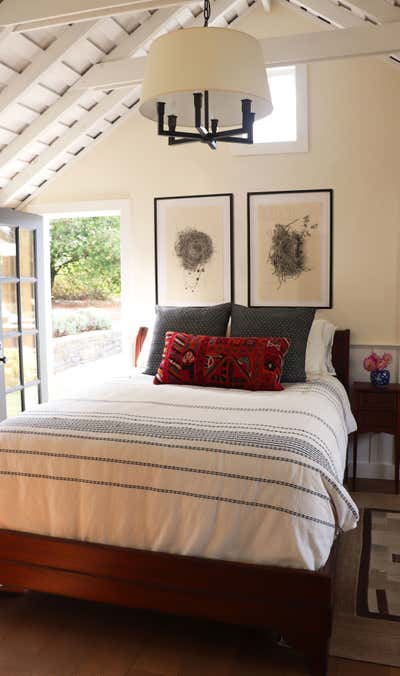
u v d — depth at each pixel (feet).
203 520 6.84
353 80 13.12
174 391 10.27
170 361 11.43
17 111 12.64
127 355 15.12
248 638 7.43
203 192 14.29
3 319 14.15
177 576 6.91
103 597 7.27
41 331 15.46
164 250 14.69
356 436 12.62
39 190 15.52
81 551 7.29
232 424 7.80
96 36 11.80
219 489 6.86
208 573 6.78
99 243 32.40
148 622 7.80
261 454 6.97
